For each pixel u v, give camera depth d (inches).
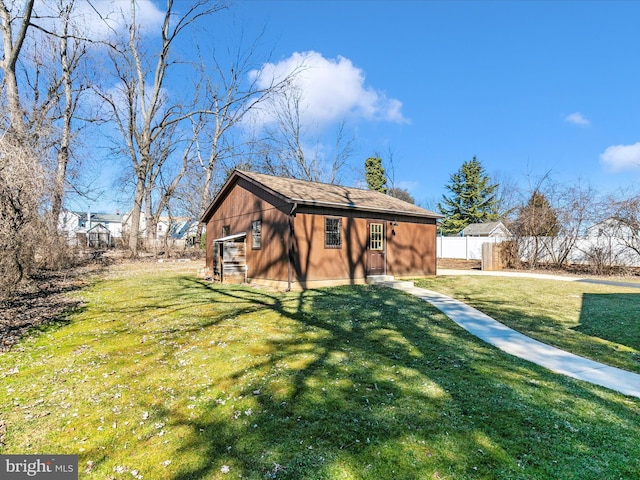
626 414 139.5
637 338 248.1
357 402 151.3
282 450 118.6
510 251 791.7
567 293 439.8
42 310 326.6
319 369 189.2
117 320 297.0
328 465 110.0
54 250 573.9
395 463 110.2
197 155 1116.5
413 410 143.4
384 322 291.3
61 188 523.5
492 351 219.9
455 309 344.5
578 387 165.8
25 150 332.2
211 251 650.8
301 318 304.0
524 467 106.7
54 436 130.5
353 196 576.4
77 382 177.0
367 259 538.6
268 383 172.2
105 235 1184.8
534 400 151.6
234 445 122.6
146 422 139.8
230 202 597.0
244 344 233.3
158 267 727.7
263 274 503.2
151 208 1194.6
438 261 1017.5
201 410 148.2
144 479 106.3
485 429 128.5
